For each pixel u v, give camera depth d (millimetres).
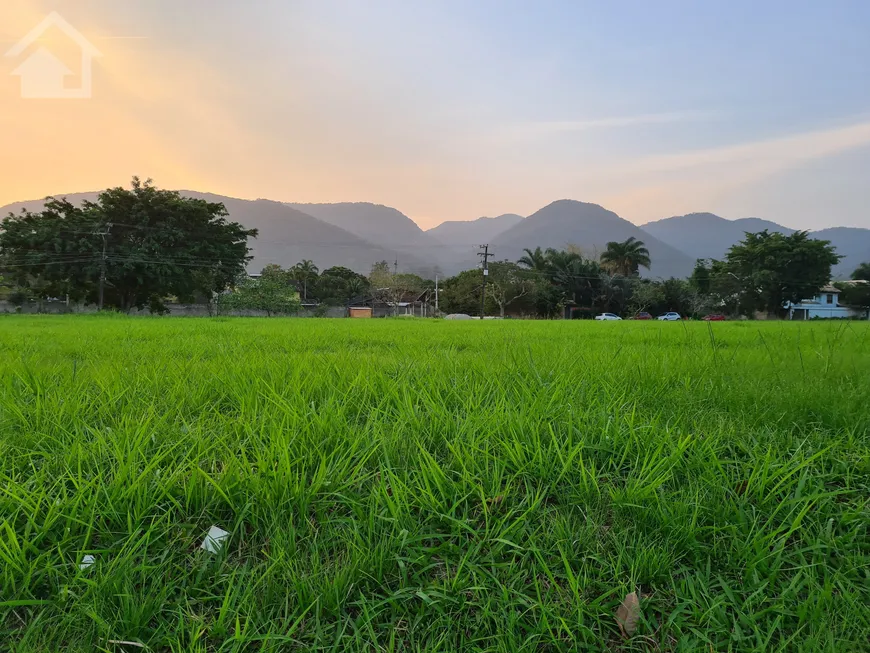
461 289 65062
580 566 1464
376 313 68250
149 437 2098
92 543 1522
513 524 1561
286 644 1196
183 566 1438
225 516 1673
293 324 14156
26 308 42188
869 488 1898
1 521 1502
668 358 4301
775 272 52094
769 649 1201
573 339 7406
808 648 1156
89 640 1188
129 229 39688
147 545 1469
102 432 2221
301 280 79750
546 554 1495
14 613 1271
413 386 3107
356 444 2018
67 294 39938
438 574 1438
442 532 1617
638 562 1421
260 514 1632
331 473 1832
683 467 2000
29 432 2213
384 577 1412
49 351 5348
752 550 1500
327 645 1195
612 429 2271
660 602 1345
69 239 36688
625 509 1700
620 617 1279
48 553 1392
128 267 37031
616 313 65625
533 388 3084
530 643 1186
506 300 61344
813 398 2822
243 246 46375
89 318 19297
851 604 1285
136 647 1178
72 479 1726
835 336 6844
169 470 1821
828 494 1692
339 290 80812
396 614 1301
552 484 1860
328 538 1546
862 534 1632
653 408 2801
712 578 1424
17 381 3197
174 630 1223
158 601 1271
